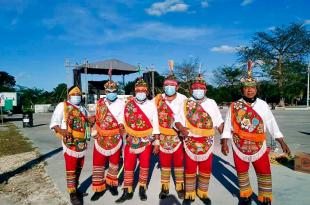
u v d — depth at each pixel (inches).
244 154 182.1
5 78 2925.7
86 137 209.6
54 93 2266.2
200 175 203.3
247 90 181.2
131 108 211.3
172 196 217.8
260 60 1889.8
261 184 183.2
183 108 199.6
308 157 268.4
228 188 232.1
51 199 220.8
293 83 1902.1
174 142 212.2
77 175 212.8
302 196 211.6
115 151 215.9
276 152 345.4
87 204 205.6
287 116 1082.7
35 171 304.0
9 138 570.6
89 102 1302.9
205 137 197.6
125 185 211.8
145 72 1087.6
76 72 1152.2
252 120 179.0
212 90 2111.2
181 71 1565.0
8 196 231.9
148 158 213.3
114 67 1190.9
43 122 992.2
